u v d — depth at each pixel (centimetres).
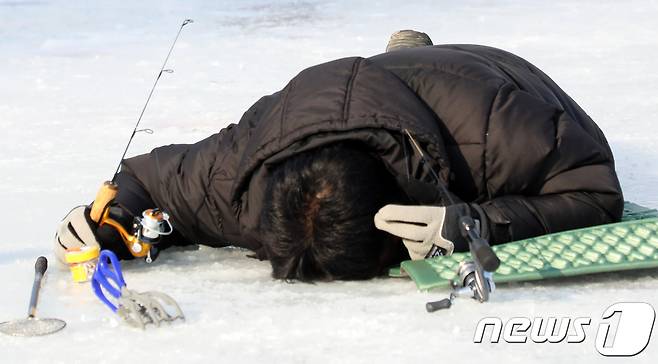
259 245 500
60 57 1444
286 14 1792
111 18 1788
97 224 498
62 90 1205
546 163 478
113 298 458
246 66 1335
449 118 478
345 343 389
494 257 396
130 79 1266
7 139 946
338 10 1819
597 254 460
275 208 439
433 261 458
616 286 455
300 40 1530
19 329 409
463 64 497
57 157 870
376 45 1467
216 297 456
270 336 399
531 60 1307
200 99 1130
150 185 531
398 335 396
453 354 375
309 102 457
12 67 1370
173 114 1054
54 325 414
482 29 1582
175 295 461
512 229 468
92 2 1961
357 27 1641
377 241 445
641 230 479
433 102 483
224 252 554
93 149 899
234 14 1808
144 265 528
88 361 378
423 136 447
